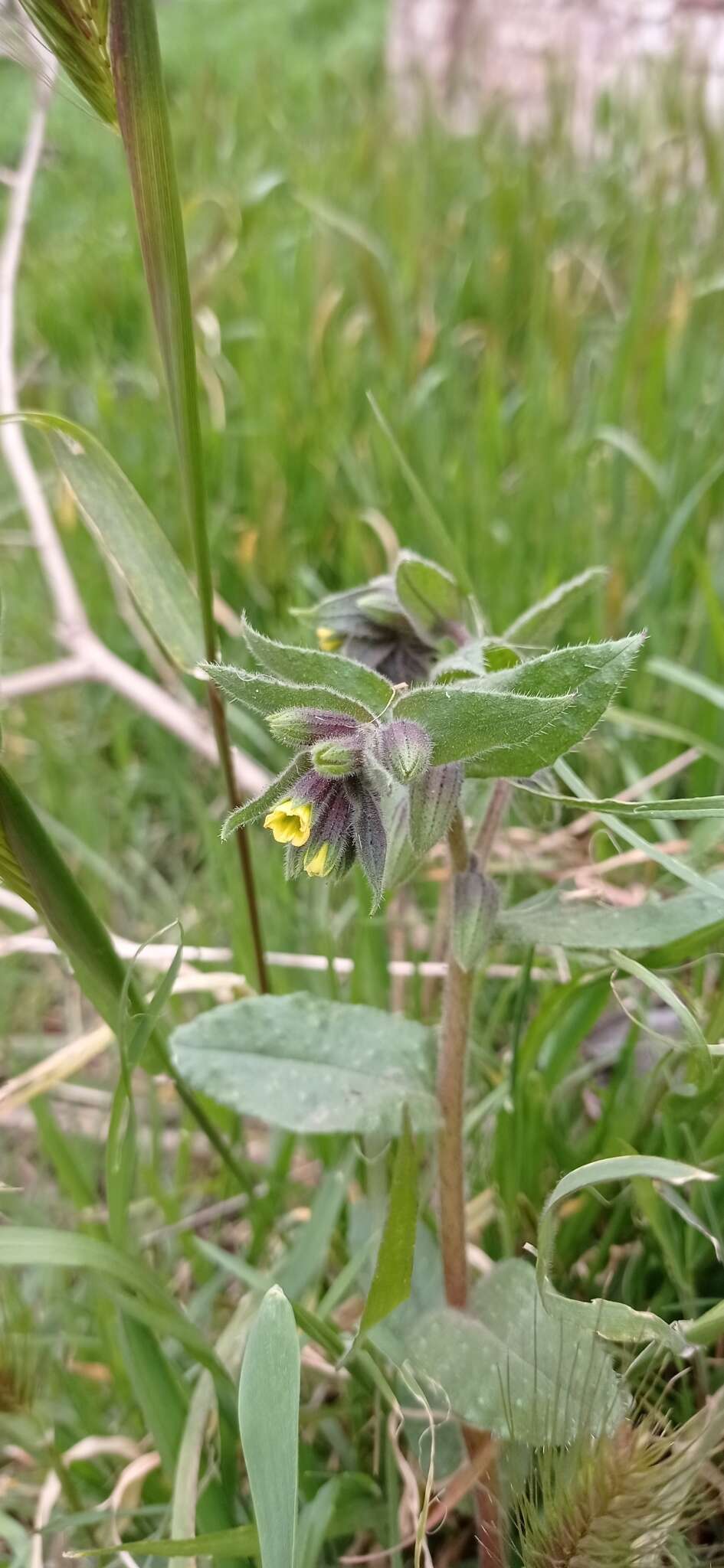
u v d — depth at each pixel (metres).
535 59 0.60
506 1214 0.13
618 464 0.24
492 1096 0.14
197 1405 0.12
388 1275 0.09
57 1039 0.20
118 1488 0.12
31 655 0.27
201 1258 0.15
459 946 0.11
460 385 0.30
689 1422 0.09
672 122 0.42
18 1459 0.14
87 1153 0.17
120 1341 0.13
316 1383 0.14
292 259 0.38
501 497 0.25
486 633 0.15
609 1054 0.15
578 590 0.12
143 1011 0.12
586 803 0.11
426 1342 0.11
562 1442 0.09
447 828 0.09
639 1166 0.09
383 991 0.17
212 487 0.28
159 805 0.24
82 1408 0.13
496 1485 0.12
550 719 0.09
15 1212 0.14
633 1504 0.08
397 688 0.10
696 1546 0.11
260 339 0.31
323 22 0.87
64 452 0.13
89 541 0.27
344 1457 0.13
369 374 0.31
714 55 0.52
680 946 0.13
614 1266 0.13
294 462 0.27
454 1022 0.11
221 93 0.62
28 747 0.25
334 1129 0.11
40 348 0.38
